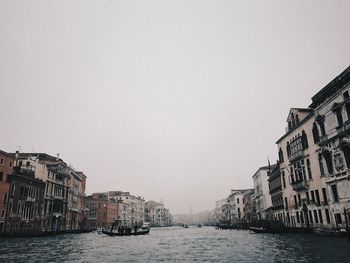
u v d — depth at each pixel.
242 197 96.62
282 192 41.34
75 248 28.31
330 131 27.95
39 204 50.44
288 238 29.30
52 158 59.62
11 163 43.25
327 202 29.22
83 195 75.06
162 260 19.48
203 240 37.97
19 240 37.00
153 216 158.12
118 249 27.64
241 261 17.02
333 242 22.27
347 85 25.45
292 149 36.97
